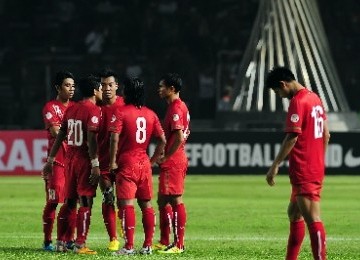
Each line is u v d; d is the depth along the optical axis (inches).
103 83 1807.3
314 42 5959.6
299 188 1400.1
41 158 4448.8
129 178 1686.8
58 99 1915.6
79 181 1781.5
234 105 6171.3
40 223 2513.5
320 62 5984.3
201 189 3801.7
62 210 1830.7
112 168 1680.6
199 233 2309.3
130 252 1701.5
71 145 1795.0
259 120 5994.1
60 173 1871.3
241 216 2765.7
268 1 5925.2
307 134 1396.4
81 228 1766.7
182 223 1828.2
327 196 3518.7
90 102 1781.5
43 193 3553.2
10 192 3599.9
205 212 2888.8
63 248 1834.4
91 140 1750.7
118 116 1678.2
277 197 3464.6
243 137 4498.0
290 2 5876.0
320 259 1391.5
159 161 1825.8
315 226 1393.9
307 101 1396.4
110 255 1692.9
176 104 1809.8
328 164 4522.6
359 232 2369.6
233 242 2086.6
